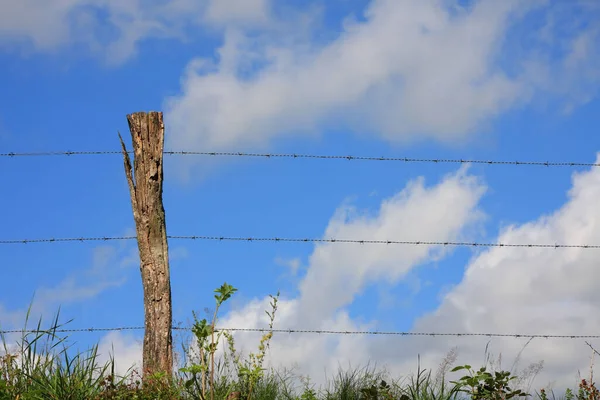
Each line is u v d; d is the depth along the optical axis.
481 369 4.21
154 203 5.88
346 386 5.45
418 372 5.05
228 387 4.63
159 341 5.61
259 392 5.11
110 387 4.45
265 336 4.09
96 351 4.75
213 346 3.79
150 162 5.91
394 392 5.11
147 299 5.74
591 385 4.96
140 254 5.84
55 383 4.49
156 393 4.61
